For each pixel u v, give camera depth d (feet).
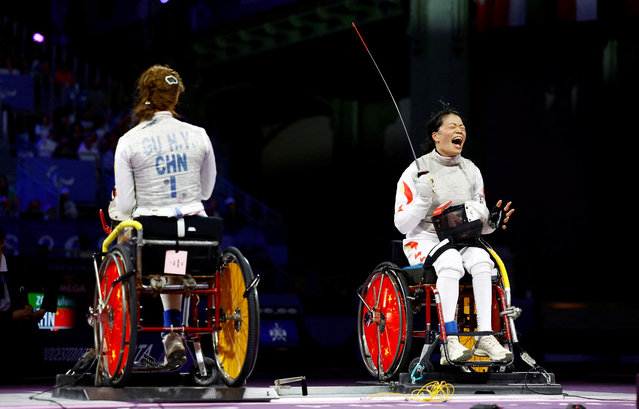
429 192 48.16
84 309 80.53
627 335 117.39
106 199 154.71
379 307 49.19
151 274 37.70
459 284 48.08
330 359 97.35
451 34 157.89
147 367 38.68
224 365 39.70
